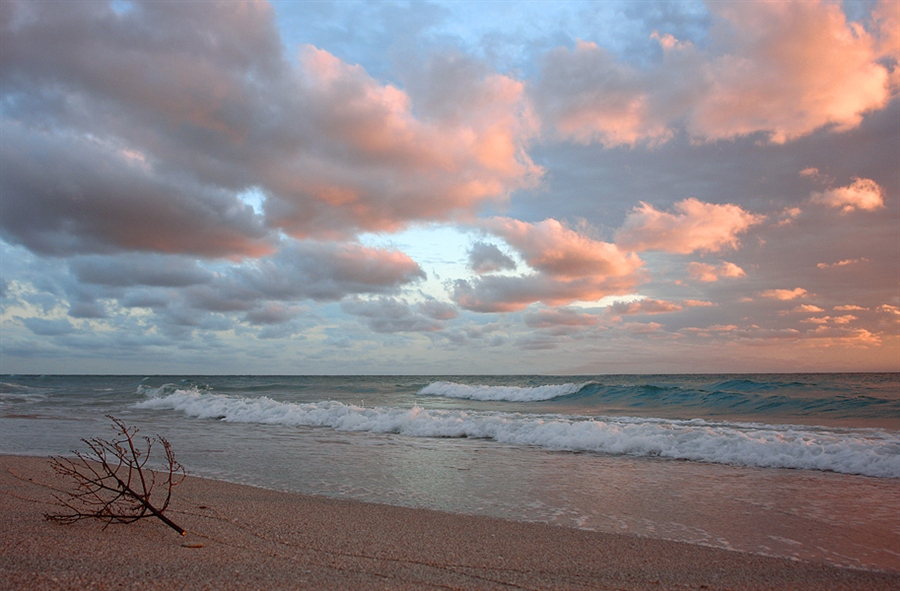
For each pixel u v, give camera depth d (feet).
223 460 32.65
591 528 19.01
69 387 139.13
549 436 39.47
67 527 16.31
